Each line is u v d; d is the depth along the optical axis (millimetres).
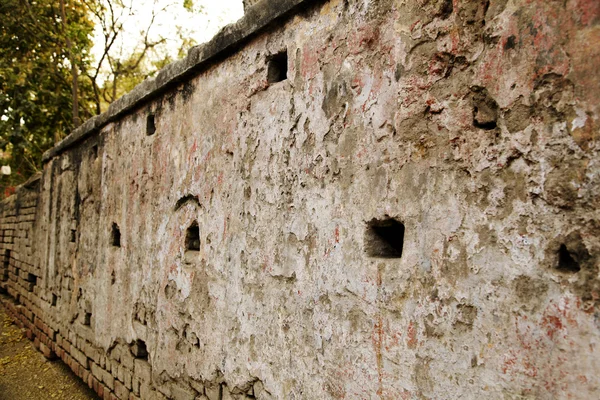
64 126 10281
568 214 1311
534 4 1410
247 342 2473
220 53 2791
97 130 4629
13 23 8930
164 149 3422
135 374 3650
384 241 1914
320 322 2049
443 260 1598
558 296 1312
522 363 1373
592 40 1284
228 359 2609
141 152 3750
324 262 2047
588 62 1290
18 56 9328
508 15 1474
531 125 1401
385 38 1843
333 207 2020
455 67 1612
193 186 3043
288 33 2326
